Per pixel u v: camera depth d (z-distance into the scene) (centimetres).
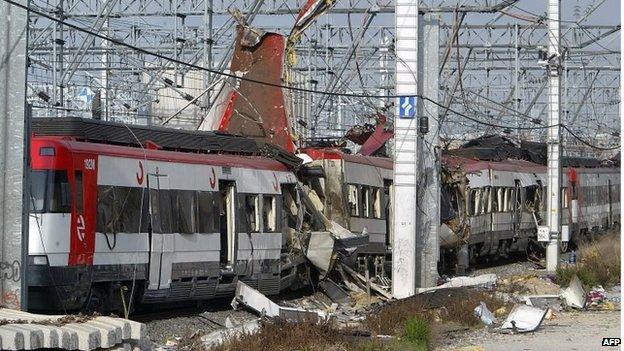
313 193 6894
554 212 8800
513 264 10156
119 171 4775
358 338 4441
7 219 4006
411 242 6291
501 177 9744
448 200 8281
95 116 6919
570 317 5691
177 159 5219
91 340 2892
